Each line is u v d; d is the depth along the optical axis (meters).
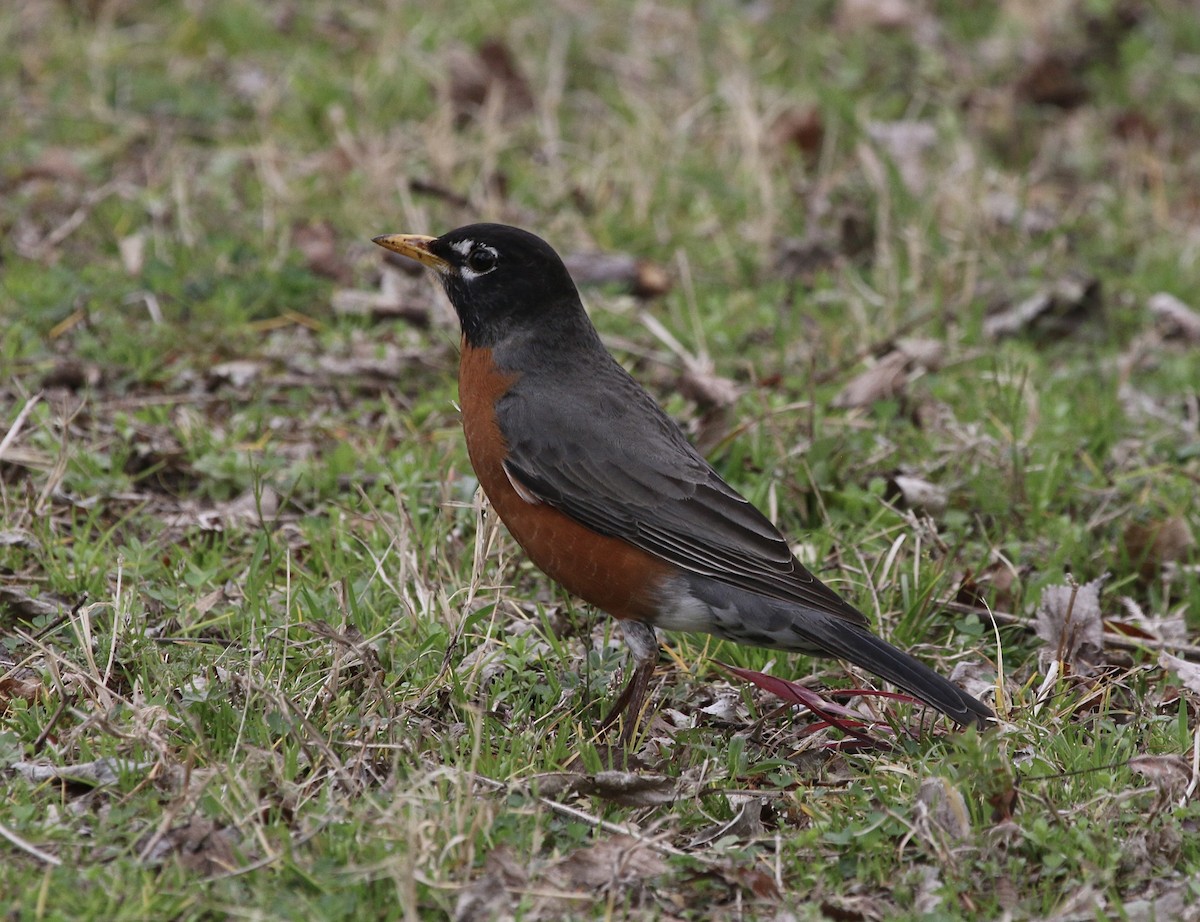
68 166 15.74
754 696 9.36
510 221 15.53
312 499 11.22
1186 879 7.32
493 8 18.89
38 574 9.98
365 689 8.68
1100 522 11.34
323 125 16.91
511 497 9.30
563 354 9.55
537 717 8.90
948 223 15.57
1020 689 9.03
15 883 6.88
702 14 19.58
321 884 7.01
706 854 7.57
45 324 13.23
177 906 6.79
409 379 13.05
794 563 8.75
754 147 16.28
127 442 11.46
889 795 8.02
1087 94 18.83
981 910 7.21
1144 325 14.57
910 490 11.24
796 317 13.98
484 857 7.32
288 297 13.99
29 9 18.33
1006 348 13.75
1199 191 17.23
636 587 8.99
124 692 8.76
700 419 12.01
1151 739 8.62
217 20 18.36
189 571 9.74
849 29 19.75
